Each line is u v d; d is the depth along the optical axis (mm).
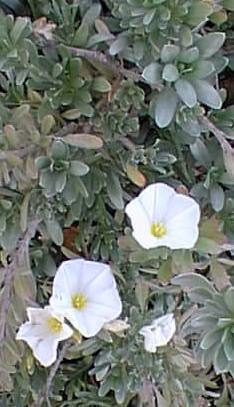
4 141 411
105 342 450
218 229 426
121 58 449
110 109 455
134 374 454
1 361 430
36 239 481
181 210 409
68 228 489
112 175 455
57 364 464
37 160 407
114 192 453
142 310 447
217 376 530
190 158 481
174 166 483
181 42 411
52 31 448
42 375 495
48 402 482
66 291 412
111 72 455
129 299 466
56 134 445
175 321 454
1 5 492
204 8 407
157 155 453
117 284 469
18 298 423
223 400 516
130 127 454
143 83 474
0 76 456
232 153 430
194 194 457
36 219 434
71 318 405
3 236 433
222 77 524
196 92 410
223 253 480
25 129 427
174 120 445
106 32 441
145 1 404
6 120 428
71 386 514
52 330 414
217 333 396
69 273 413
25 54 426
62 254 494
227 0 437
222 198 454
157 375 451
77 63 439
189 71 409
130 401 519
